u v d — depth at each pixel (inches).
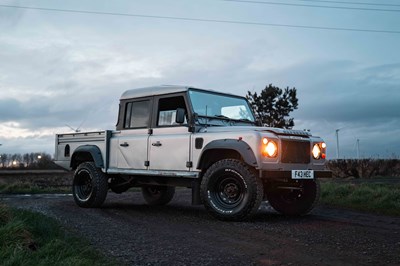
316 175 259.1
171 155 277.1
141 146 296.7
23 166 1478.8
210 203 250.4
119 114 321.4
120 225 235.9
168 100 289.4
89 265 136.8
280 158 243.9
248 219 245.3
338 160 790.5
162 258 160.7
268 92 852.0
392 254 163.5
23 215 204.7
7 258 129.6
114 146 317.1
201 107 280.7
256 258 160.1
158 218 263.9
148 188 358.3
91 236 202.1
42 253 142.2
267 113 851.4
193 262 154.8
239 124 298.4
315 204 271.0
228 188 248.2
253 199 237.1
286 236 200.5
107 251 171.0
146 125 300.0
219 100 295.1
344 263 151.6
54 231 187.6
